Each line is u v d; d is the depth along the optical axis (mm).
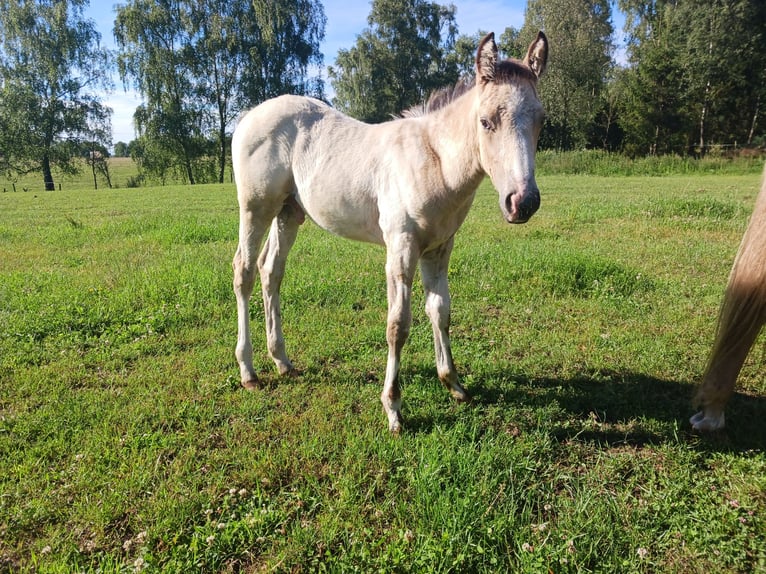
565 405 3412
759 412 3240
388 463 2789
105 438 3025
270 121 3654
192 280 5809
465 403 3445
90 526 2396
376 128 3408
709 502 2502
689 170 23578
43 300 5234
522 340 4422
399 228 3064
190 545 2254
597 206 10797
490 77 2635
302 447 2930
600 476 2715
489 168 2693
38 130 34656
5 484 2648
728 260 6359
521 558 2141
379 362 4102
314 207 3576
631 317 4812
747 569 2150
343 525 2379
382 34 42719
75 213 12656
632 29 39969
